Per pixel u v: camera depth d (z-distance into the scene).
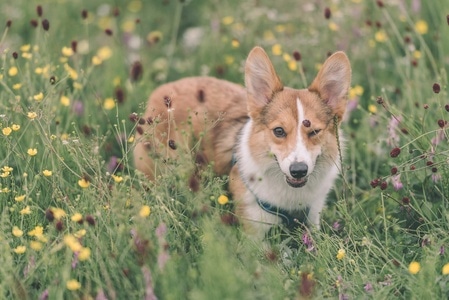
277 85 6.33
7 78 7.76
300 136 6.04
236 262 5.24
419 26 8.88
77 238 5.20
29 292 5.12
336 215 6.68
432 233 5.77
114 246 5.30
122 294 5.10
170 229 5.48
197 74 9.39
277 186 6.29
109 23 10.86
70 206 5.64
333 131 6.29
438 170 6.42
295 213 6.50
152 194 5.62
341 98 6.32
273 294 5.02
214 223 5.49
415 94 7.88
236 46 9.05
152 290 4.95
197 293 4.79
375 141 7.32
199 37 10.18
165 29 10.77
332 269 5.42
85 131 7.12
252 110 6.35
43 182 6.17
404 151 6.83
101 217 5.43
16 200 5.80
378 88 8.66
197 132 6.83
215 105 6.96
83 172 6.02
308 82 8.56
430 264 5.08
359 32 9.21
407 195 6.46
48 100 6.88
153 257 5.19
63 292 5.00
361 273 5.23
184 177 5.89
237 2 10.95
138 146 7.07
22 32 10.34
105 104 7.82
